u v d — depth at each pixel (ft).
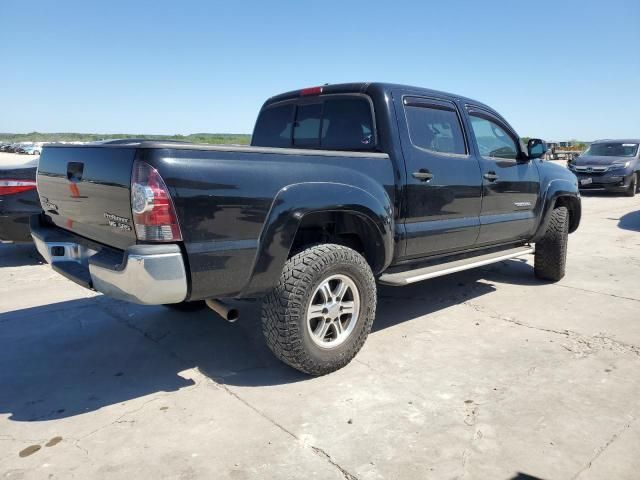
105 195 9.43
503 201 15.85
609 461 7.99
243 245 9.43
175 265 8.68
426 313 15.29
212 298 9.46
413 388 10.43
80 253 10.91
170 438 8.70
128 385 10.69
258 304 14.93
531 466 7.88
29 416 9.45
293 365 10.55
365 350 12.41
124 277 8.73
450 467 7.88
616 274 19.95
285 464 7.97
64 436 8.78
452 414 9.40
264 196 9.61
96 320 14.58
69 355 12.20
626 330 13.70
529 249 17.49
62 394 10.30
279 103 15.80
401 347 12.60
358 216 11.38
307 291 10.18
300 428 8.96
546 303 16.19
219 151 9.18
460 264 14.49
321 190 10.39
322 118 14.29
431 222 13.57
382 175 12.05
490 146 15.87
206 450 8.35
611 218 35.55
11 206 20.53
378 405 9.74
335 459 8.09
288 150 10.25
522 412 9.46
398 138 12.69
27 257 23.07
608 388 10.38
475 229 14.89
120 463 8.02
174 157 8.64
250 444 8.50
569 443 8.47
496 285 18.47
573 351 12.30
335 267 10.56
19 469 7.86
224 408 9.68
